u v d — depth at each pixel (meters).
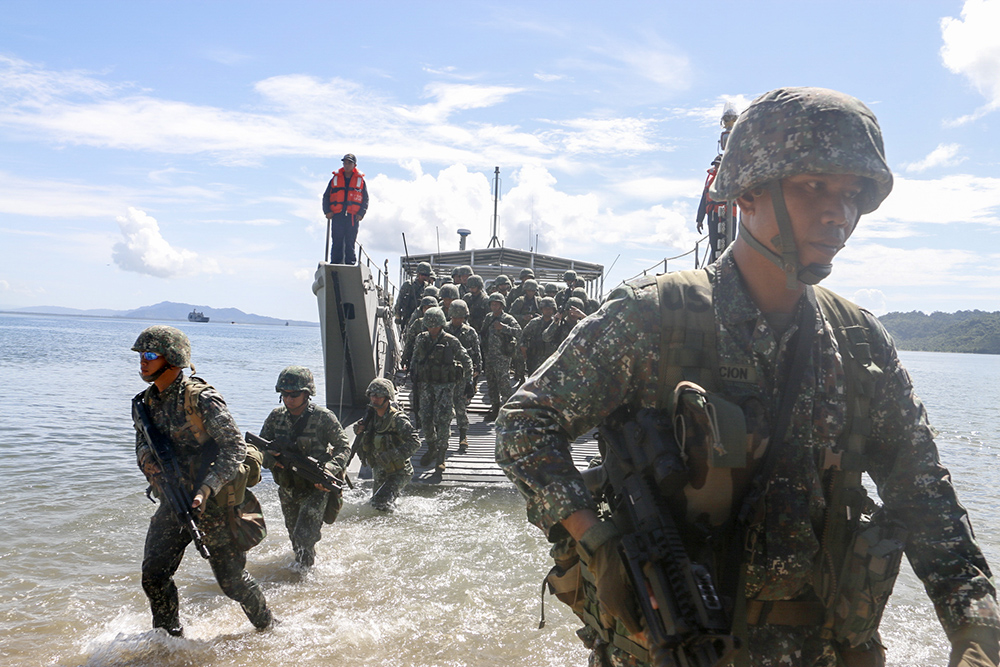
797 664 1.48
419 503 8.41
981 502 9.93
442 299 13.15
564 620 5.08
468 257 25.20
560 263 25.78
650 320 1.50
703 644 1.20
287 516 6.48
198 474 4.32
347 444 6.35
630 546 1.33
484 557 6.47
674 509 1.39
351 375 14.67
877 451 1.60
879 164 1.38
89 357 54.47
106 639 4.69
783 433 1.43
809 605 1.51
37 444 13.02
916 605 5.54
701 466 1.33
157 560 4.38
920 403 1.58
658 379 1.50
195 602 5.43
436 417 9.70
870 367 1.53
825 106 1.40
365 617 5.12
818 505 1.48
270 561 6.34
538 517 1.50
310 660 4.43
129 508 8.23
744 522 1.39
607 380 1.51
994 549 7.14
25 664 4.33
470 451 11.08
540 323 13.28
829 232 1.41
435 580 5.88
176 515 4.41
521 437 1.50
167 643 4.54
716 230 9.54
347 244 13.76
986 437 19.56
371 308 14.45
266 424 6.33
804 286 1.54
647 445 1.41
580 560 1.57
